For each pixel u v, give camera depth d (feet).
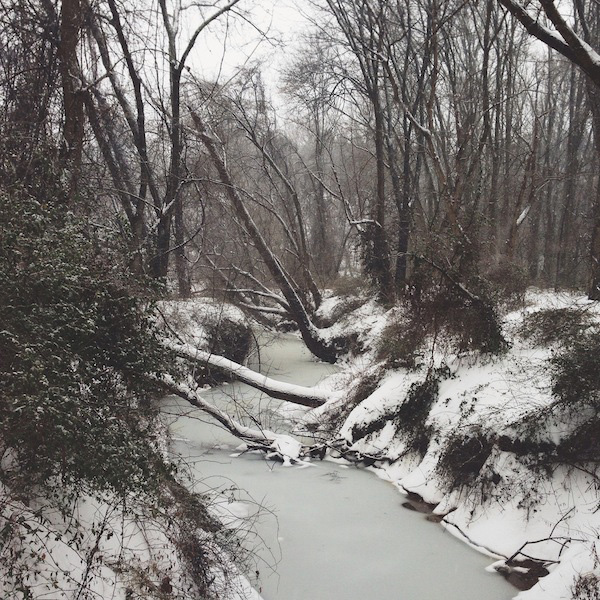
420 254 36.37
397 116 72.43
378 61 65.16
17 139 21.59
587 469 23.13
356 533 25.38
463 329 33.71
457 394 31.40
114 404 16.10
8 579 11.62
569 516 22.44
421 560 23.21
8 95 29.07
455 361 33.88
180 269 52.85
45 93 30.09
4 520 12.40
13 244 13.50
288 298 60.18
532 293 46.70
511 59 69.10
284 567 22.59
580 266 79.25
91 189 28.60
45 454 13.08
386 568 22.58
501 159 82.07
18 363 12.25
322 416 39.96
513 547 23.06
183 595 16.48
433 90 49.93
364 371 42.34
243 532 24.94
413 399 34.06
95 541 15.10
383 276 65.26
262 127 77.87
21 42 30.30
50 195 18.01
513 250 55.42
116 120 44.73
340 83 73.87
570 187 83.15
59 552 13.39
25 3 30.50
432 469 29.43
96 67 39.17
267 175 71.31
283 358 64.23
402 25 60.23
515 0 24.08
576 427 24.08
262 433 35.50
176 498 19.42
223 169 52.24
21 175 19.34
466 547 24.29
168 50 47.96
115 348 16.34
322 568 22.58
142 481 15.31
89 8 34.06
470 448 27.61
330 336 61.98
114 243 17.76
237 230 64.95
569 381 24.44
